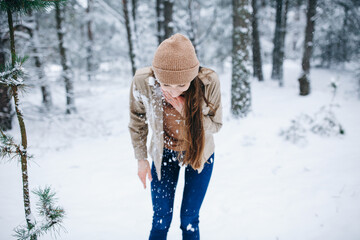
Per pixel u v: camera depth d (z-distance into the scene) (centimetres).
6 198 275
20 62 114
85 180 327
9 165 383
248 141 416
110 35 1527
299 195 254
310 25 670
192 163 139
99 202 266
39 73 594
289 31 1175
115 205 259
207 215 233
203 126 136
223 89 931
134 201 267
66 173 355
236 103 546
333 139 394
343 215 219
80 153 457
